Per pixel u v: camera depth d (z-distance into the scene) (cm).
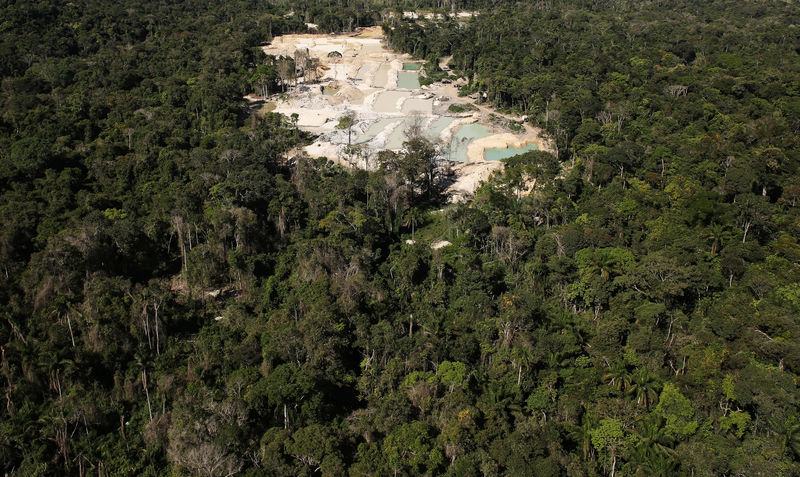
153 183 13112
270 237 12012
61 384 8494
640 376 8156
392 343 8956
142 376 8781
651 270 9869
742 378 7962
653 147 14900
